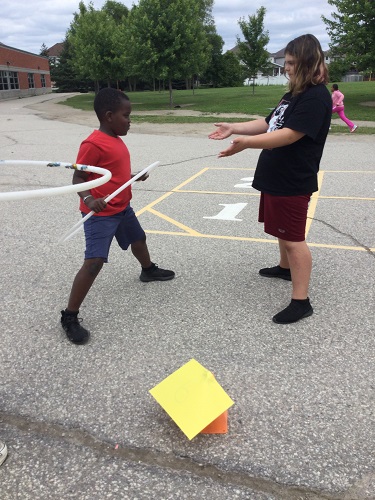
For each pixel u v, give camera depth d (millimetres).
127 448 2174
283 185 3002
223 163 9672
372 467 2039
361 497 1899
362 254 4492
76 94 51875
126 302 3600
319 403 2455
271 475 2010
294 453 2125
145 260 3822
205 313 3412
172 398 2244
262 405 2447
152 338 3100
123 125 2955
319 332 3137
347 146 11594
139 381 2664
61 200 6828
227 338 3084
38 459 2121
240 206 6293
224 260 4414
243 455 2119
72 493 1940
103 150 2889
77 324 3100
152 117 20406
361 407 2418
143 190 7344
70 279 4059
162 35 24328
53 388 2617
